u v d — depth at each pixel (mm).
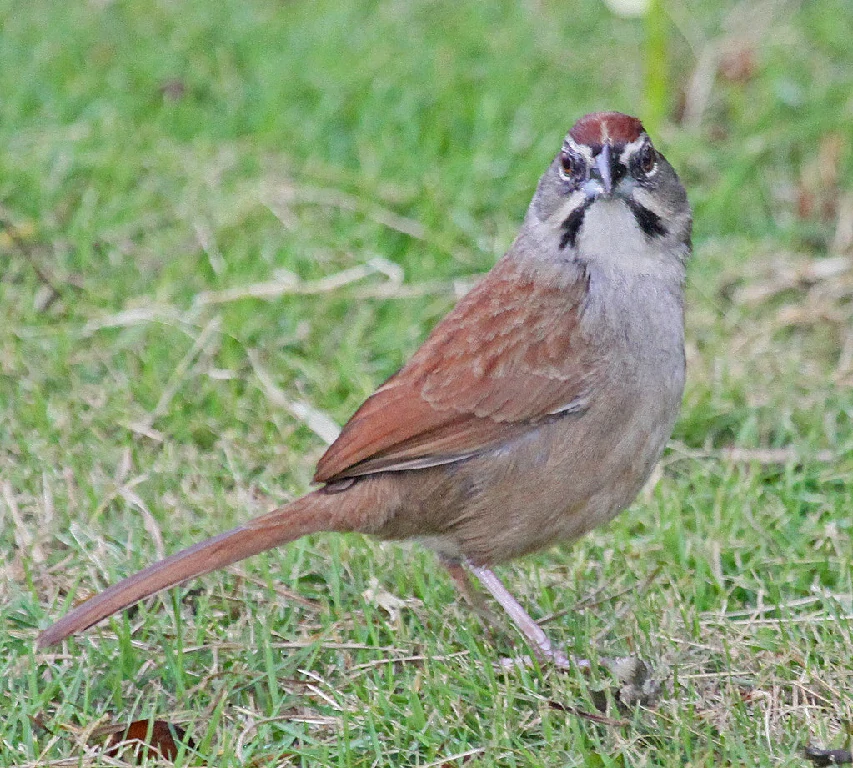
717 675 9102
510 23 16266
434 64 15453
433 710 8828
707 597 9977
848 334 12891
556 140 14562
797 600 9859
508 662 9422
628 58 15945
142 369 12203
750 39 16172
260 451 11359
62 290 12805
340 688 9125
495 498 9250
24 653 9320
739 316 13031
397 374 9367
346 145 14734
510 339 9211
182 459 11320
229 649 9359
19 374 11938
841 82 15398
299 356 12477
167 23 16188
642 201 9266
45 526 10406
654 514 10773
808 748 8266
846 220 14062
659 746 8508
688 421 11742
